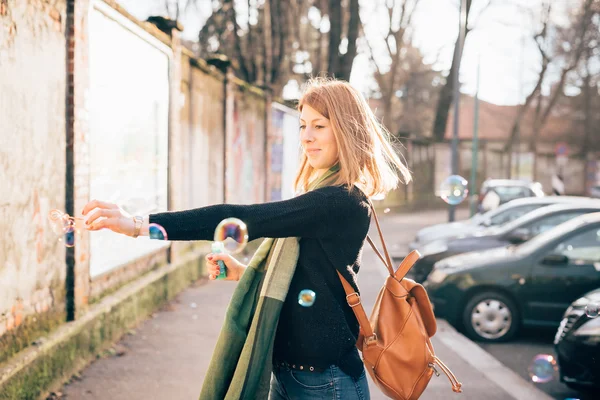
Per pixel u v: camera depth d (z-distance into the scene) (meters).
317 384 1.88
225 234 1.70
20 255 4.19
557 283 7.04
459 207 41.44
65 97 5.05
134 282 7.10
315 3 24.97
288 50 24.02
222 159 11.55
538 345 7.11
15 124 4.13
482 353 6.20
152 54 7.57
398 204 32.44
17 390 3.88
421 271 9.30
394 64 32.19
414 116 49.44
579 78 47.22
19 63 4.19
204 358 5.58
